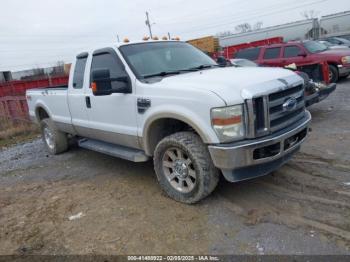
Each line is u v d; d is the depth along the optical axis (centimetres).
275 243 307
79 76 536
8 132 1015
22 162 678
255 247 305
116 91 426
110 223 374
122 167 560
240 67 465
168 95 378
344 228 317
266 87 346
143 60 453
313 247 296
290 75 396
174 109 370
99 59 491
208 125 343
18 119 1123
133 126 436
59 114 619
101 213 400
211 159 363
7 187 534
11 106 1150
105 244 335
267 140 340
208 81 366
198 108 348
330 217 337
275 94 355
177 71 451
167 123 416
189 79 388
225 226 343
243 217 356
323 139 583
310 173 444
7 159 723
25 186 528
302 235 314
